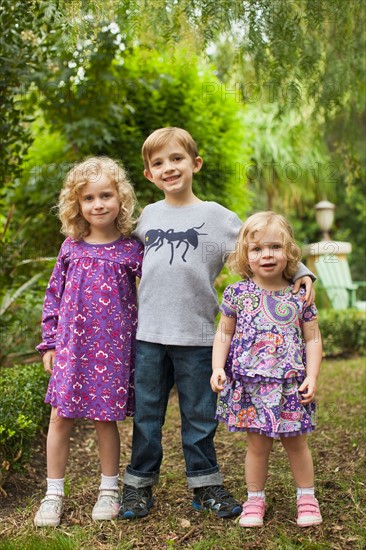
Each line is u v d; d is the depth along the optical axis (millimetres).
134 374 2572
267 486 2760
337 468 2965
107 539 2301
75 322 2510
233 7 3041
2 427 2709
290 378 2291
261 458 2375
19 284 4367
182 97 5152
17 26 3555
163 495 2742
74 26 2787
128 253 2625
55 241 5262
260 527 2324
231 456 3293
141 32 3262
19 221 5254
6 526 2449
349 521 2354
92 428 4031
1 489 2768
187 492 2766
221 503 2459
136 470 2574
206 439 2527
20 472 2965
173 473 3045
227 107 5359
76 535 2326
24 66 3693
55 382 2514
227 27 3152
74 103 4988
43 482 3000
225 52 4121
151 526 2398
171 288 2500
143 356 2529
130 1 2893
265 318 2352
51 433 2557
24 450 2949
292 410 2285
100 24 3496
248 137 6836
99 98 4977
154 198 5082
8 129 3889
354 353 7109
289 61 3482
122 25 3314
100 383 2482
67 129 4961
